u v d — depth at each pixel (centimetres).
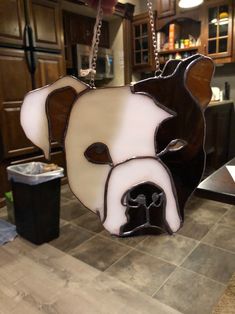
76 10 330
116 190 46
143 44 373
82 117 44
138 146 45
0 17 239
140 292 147
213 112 303
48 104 43
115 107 44
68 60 328
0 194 261
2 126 252
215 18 312
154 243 195
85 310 136
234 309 132
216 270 163
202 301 139
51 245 197
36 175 186
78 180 45
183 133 45
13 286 154
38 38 272
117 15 357
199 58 43
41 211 192
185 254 180
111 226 47
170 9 339
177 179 46
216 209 248
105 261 175
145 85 43
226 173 102
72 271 166
